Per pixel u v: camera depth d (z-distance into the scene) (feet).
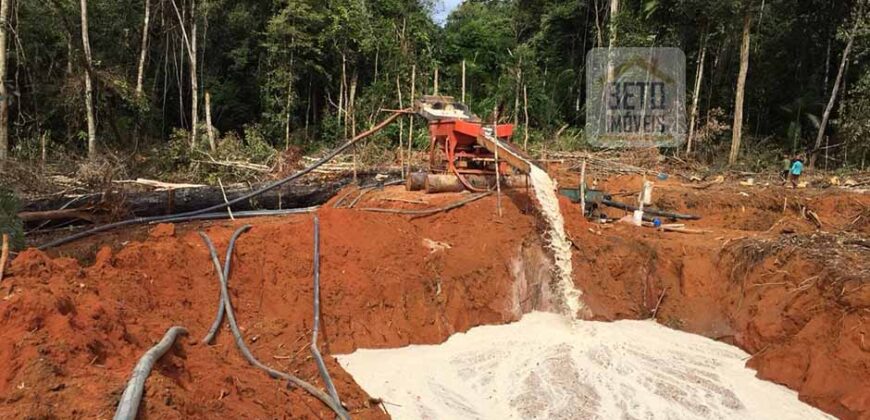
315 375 21.54
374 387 23.22
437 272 29.14
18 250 24.30
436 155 42.04
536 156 57.72
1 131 48.49
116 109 65.98
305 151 73.26
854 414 21.85
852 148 64.08
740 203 43.29
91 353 15.24
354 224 29.35
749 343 28.40
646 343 29.32
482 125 37.27
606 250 33.58
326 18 76.48
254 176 49.08
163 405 13.84
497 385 24.30
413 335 27.20
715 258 32.83
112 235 29.55
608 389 24.38
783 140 75.97
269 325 24.03
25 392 13.09
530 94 84.07
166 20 73.41
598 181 49.26
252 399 18.04
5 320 15.03
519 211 33.99
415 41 82.64
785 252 29.40
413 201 33.40
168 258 23.97
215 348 21.06
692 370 26.48
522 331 29.50
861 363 22.80
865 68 64.64
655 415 22.63
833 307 25.00
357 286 26.91
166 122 81.46
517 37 103.96
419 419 21.49
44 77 63.52
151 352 15.61
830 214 41.52
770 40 78.59
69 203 34.50
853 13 64.34
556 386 24.34
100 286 20.35
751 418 22.67
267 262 26.48
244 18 77.71
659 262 33.68
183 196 37.58
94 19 66.85
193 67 65.57
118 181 39.63
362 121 76.95
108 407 13.04
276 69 76.02
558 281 32.04
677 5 70.18
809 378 24.18
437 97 39.60
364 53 79.97
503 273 30.63
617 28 76.07
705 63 79.66
